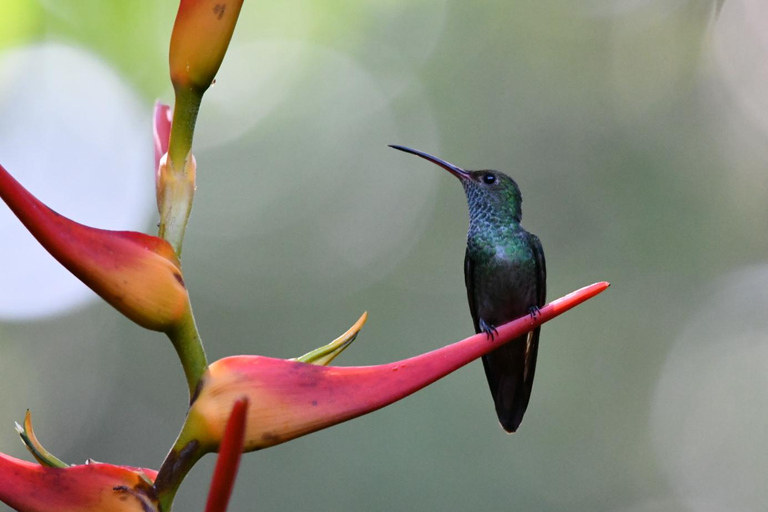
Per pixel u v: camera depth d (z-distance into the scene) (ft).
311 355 7.29
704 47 37.93
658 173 40.57
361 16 39.75
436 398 36.63
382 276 45.47
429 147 43.57
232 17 7.26
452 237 45.62
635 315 40.86
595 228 41.32
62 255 6.65
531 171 42.06
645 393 40.65
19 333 42.91
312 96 45.14
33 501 6.58
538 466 38.37
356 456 35.60
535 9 42.11
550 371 40.47
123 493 6.70
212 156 46.06
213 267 45.19
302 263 45.52
